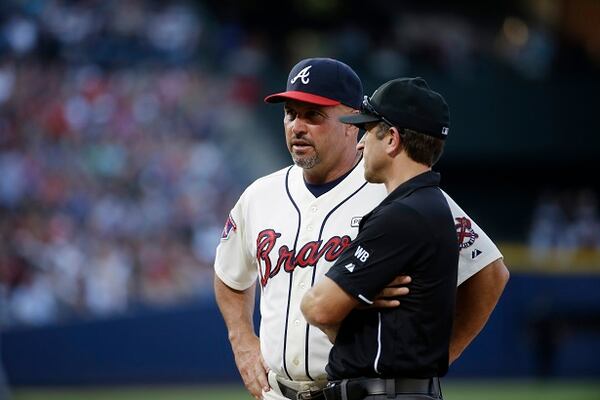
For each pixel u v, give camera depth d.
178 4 80.06
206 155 68.31
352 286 14.23
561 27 98.12
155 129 68.88
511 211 91.69
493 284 16.89
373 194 16.69
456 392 52.88
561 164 88.88
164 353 55.00
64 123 66.19
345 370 14.70
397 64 85.81
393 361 14.32
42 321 55.38
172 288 59.31
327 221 16.69
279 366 16.75
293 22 90.25
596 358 60.94
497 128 82.31
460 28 98.44
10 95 66.69
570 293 61.16
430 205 14.49
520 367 59.72
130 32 75.94
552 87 82.81
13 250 56.78
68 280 56.97
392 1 96.19
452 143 82.19
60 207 60.97
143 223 61.84
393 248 14.23
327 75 16.56
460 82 82.50
